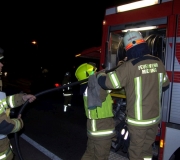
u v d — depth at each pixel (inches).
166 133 124.3
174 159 122.6
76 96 512.4
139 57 102.3
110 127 122.6
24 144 202.8
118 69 102.6
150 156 107.5
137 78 99.7
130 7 153.8
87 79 121.0
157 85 102.7
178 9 126.6
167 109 126.0
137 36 104.2
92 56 246.1
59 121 280.8
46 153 184.5
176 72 124.5
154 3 139.1
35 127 253.6
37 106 372.5
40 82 498.6
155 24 137.4
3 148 93.4
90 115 120.3
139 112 99.8
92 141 123.9
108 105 120.4
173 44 126.5
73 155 181.6
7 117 89.2
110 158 159.5
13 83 572.4
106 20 169.5
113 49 173.5
